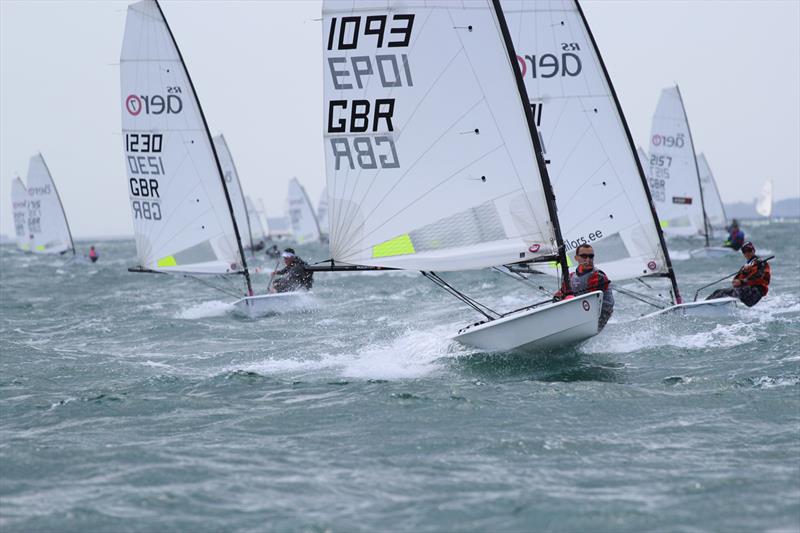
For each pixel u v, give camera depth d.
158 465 24.91
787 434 25.83
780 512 19.88
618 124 52.19
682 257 136.62
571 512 20.34
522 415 29.31
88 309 79.81
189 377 39.19
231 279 113.81
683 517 19.84
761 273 53.09
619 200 52.34
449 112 39.19
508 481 22.67
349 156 40.12
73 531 20.06
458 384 34.69
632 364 37.94
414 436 27.27
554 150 52.44
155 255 75.25
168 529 20.02
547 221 39.22
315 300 71.62
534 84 52.34
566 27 51.97
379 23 39.16
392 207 39.88
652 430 26.95
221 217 74.75
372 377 37.28
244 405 32.69
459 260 39.44
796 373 33.53
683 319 48.03
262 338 54.06
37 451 26.80
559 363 38.78
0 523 20.67
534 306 40.28
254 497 22.00
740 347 40.06
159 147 74.00
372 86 39.53
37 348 51.72
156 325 63.19
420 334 48.81
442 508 20.83
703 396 30.92
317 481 23.12
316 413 30.78
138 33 73.00
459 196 39.38
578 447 25.45
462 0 38.75
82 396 35.22
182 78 73.62
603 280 42.31
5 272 166.38
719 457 24.00
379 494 22.00
